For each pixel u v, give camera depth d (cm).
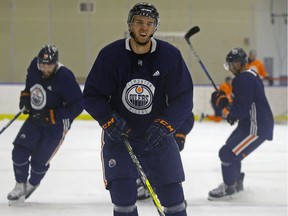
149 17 708
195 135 2472
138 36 714
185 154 1898
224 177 1215
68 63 3322
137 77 734
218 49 3391
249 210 1109
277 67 3419
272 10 3397
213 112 3247
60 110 1098
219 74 3391
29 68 1120
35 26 3297
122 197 736
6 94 3127
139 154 771
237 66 1209
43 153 1134
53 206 1127
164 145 734
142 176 706
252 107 1188
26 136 1120
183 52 3381
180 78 739
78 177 1458
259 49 3406
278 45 3406
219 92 1254
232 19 3388
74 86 1102
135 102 742
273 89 3288
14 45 3288
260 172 1570
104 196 1243
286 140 2314
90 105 743
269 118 1201
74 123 2958
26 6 3281
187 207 1133
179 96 746
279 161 1767
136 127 761
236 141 1198
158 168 755
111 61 732
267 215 1068
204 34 3384
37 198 1212
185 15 3378
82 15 3312
